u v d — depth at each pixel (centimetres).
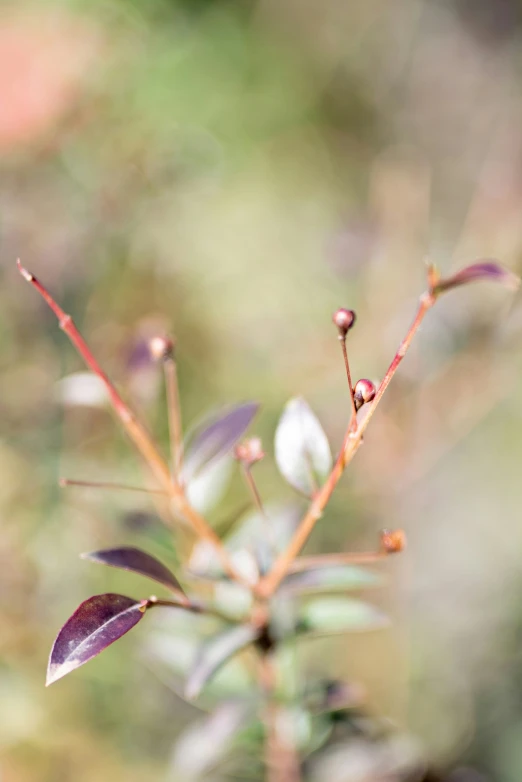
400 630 66
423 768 52
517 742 62
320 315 79
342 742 44
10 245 65
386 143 111
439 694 65
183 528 41
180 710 56
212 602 39
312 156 106
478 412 71
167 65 96
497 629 69
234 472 70
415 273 75
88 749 55
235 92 104
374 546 70
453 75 113
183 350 79
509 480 75
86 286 67
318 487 35
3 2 84
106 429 61
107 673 56
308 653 62
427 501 73
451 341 70
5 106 72
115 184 73
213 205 89
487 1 116
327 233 79
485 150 105
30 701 55
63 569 58
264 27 110
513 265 73
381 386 33
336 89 113
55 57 75
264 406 76
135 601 32
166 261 79
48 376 62
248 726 40
